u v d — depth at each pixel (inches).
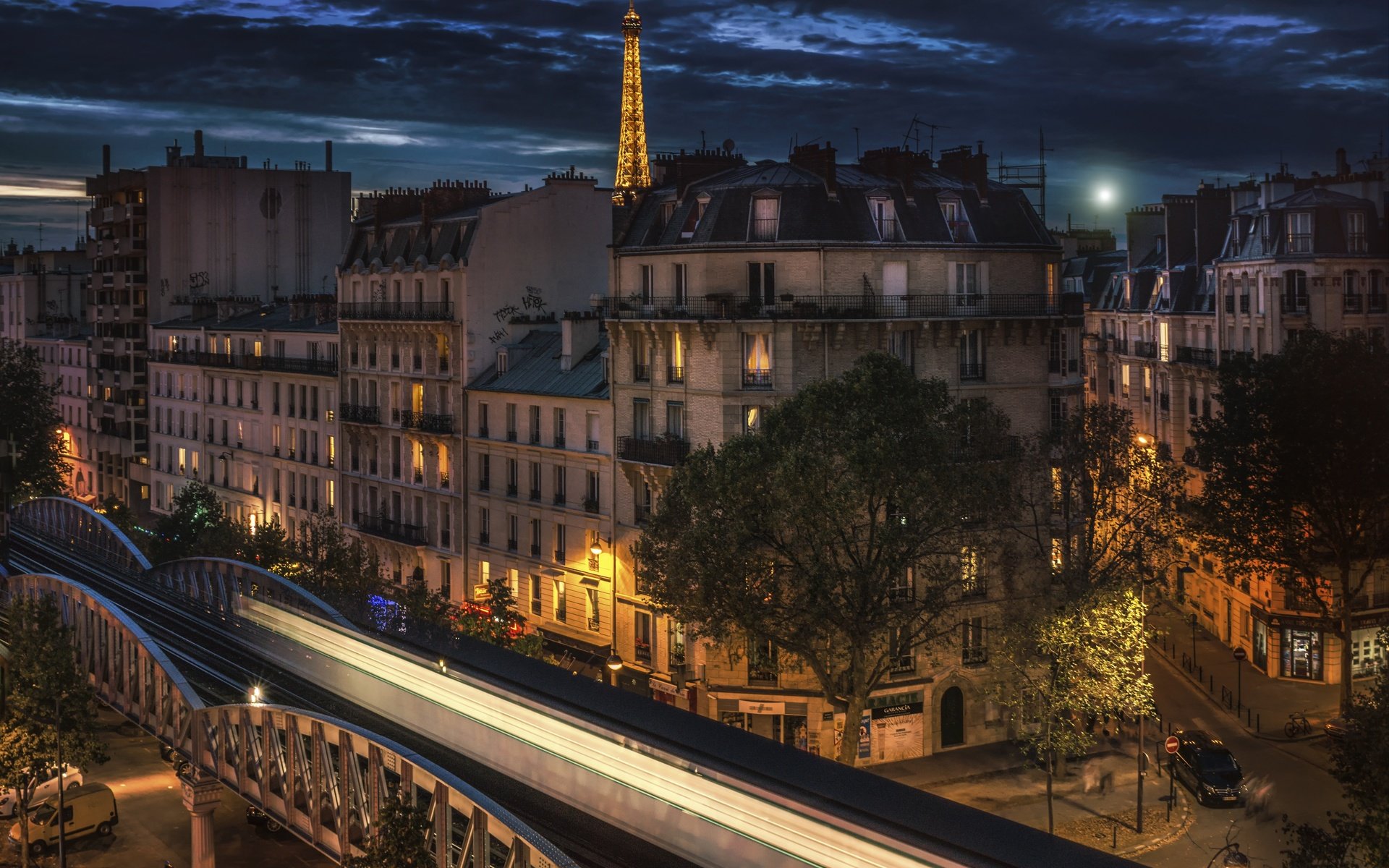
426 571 3764.8
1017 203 2982.3
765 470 2267.5
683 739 1940.2
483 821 1441.9
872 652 2365.9
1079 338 3002.0
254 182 5585.6
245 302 5196.9
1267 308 3494.1
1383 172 3592.5
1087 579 2481.5
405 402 3828.7
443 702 2369.6
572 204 3725.4
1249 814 2381.9
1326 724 2770.7
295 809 1835.6
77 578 3725.4
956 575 2500.0
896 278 2773.1
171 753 2640.3
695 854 1764.3
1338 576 3159.5
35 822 2369.6
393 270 3841.0
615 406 3034.0
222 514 4296.3
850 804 1640.0
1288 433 2901.1
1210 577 3718.0
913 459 2263.8
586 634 3193.9
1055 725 2364.7
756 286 2748.5
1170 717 2960.1
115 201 5767.7
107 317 5723.4
